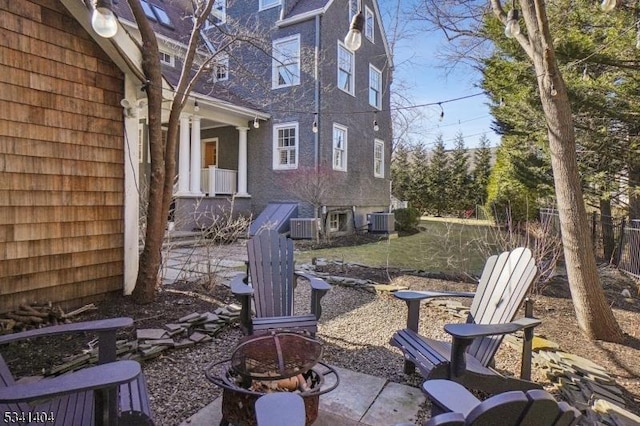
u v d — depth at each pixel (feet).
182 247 25.76
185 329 10.53
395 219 43.29
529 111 25.22
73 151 12.05
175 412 7.11
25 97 10.83
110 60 13.03
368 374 8.94
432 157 77.92
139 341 9.43
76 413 5.09
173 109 13.19
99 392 4.31
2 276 10.46
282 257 10.78
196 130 30.86
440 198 76.18
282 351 6.40
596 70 22.49
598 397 7.16
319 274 18.57
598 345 10.39
